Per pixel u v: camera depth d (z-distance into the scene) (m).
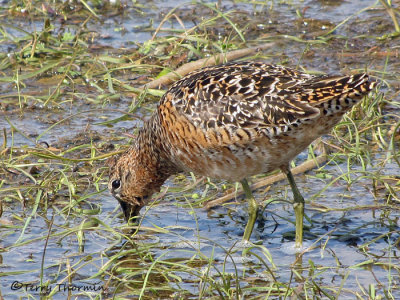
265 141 10.78
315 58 18.23
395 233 11.84
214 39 19.30
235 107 10.73
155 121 11.95
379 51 18.33
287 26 19.88
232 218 12.72
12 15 20.89
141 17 20.83
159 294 10.29
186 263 11.15
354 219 12.40
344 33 19.39
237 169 11.32
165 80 17.12
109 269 11.03
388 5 19.27
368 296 9.93
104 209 13.07
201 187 13.73
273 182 13.73
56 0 21.58
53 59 18.36
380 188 13.25
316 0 21.58
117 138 15.20
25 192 13.45
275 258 11.31
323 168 14.14
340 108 10.34
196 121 11.04
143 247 11.33
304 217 12.55
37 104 16.56
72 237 12.03
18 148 14.59
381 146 14.45
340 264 10.99
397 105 15.39
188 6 21.42
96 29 20.09
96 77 17.61
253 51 18.44
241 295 10.07
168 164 12.43
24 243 11.62
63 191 13.52
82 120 16.00
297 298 10.05
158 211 13.00
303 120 10.42
